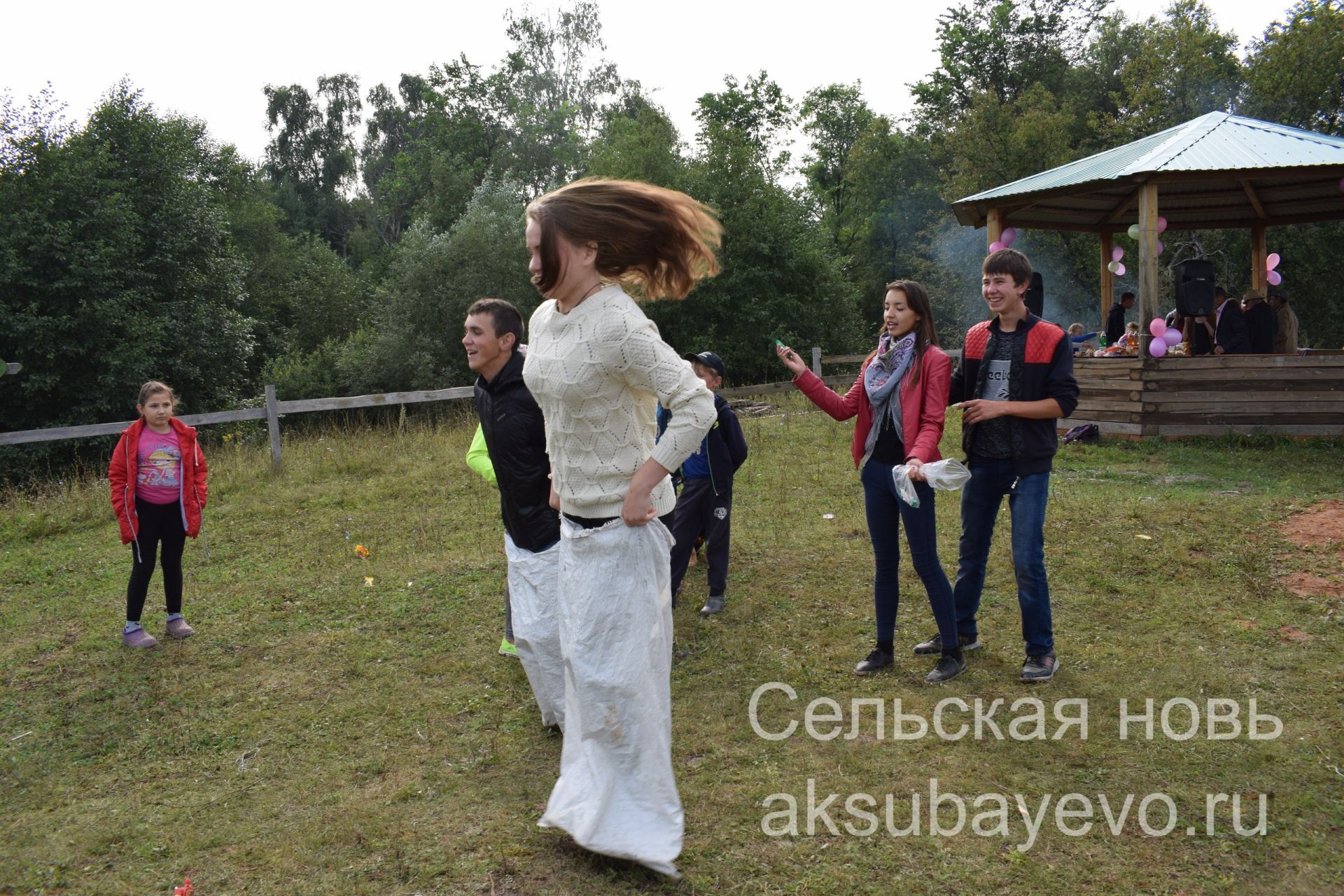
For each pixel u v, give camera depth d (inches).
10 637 223.6
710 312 1035.3
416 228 1026.7
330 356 1042.1
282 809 138.1
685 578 239.3
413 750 154.5
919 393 163.5
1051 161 1165.7
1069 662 175.6
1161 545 240.8
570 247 110.6
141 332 765.9
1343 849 116.1
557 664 149.4
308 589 246.5
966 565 179.5
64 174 746.8
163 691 184.5
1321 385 416.2
